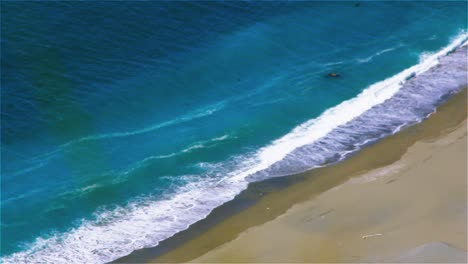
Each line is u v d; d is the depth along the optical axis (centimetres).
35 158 5778
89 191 5478
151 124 6188
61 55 6631
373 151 5831
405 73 6844
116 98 6372
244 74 6775
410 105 6400
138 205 5350
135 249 4941
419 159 5675
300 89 6612
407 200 5209
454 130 6050
